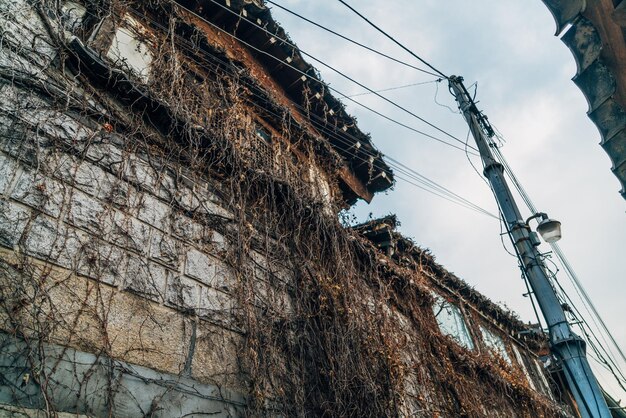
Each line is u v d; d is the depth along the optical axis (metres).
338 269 6.02
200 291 4.22
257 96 6.83
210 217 4.75
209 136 5.11
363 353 5.66
